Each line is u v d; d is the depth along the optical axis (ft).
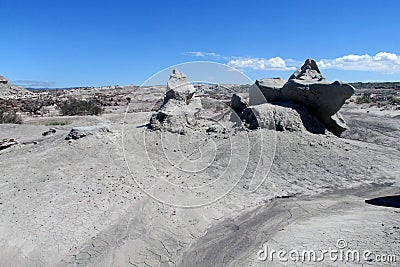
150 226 26.35
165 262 22.58
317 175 38.73
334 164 41.75
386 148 51.83
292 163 41.32
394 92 222.89
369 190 34.71
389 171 40.32
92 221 26.68
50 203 29.17
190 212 28.86
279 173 38.83
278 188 34.91
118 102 143.33
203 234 26.22
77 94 211.20
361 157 44.50
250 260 21.27
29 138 60.70
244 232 25.48
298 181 36.94
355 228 24.64
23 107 125.70
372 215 27.27
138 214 27.99
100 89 266.77
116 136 46.47
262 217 28.09
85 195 30.71
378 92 230.07
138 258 22.66
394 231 23.75
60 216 27.12
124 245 23.66
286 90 56.03
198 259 22.61
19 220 26.45
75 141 44.16
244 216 28.81
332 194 33.65
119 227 26.00
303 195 33.42
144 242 24.27
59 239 24.25
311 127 51.90
